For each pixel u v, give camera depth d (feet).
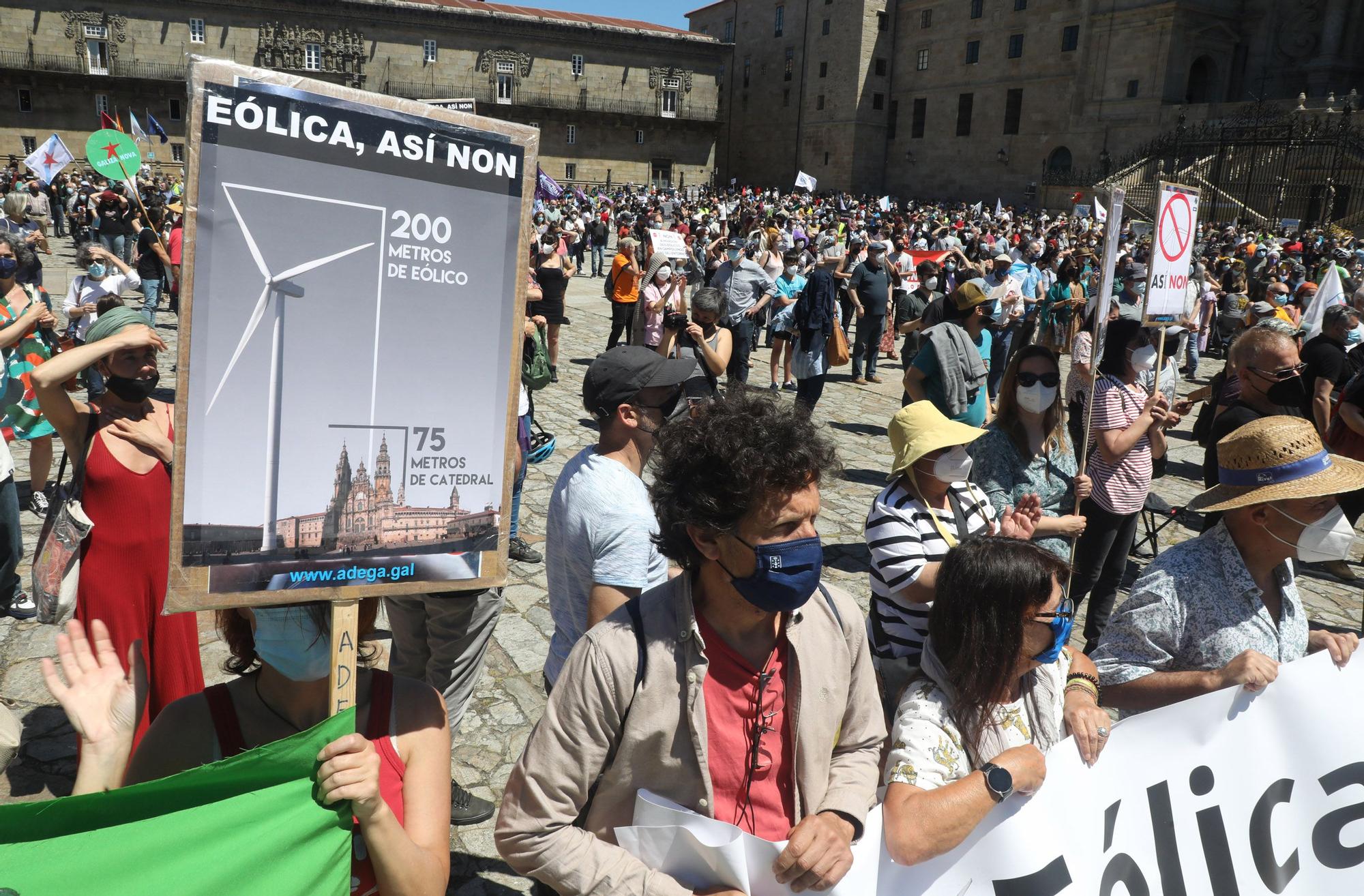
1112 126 165.78
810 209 148.25
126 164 21.61
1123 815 7.23
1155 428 14.15
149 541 9.57
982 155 193.06
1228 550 8.18
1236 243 91.30
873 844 6.14
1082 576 14.56
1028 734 7.03
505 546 5.44
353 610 5.02
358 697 5.60
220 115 4.33
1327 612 19.06
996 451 12.38
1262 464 7.82
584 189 212.23
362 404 4.90
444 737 5.78
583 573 7.97
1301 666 7.98
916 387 18.49
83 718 5.16
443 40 197.26
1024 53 182.29
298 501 4.75
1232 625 7.98
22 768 11.39
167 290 49.73
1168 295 13.71
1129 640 8.30
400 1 191.11
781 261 46.80
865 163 214.69
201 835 4.79
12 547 14.30
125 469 9.46
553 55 206.69
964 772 6.68
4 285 18.75
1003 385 12.40
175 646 9.74
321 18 187.62
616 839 5.90
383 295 4.90
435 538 5.19
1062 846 6.84
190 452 4.43
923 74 205.77
